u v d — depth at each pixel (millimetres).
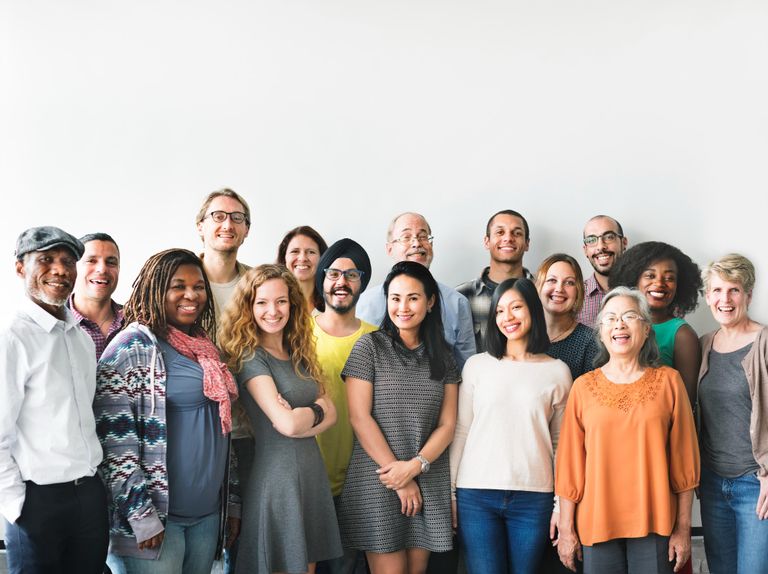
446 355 3234
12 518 2455
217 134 4531
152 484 2594
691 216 4586
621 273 3662
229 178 4527
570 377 3182
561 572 3205
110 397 2609
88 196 4500
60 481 2482
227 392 2744
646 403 2922
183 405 2684
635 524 2896
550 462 3123
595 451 2941
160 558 2613
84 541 2545
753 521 3047
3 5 4504
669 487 2906
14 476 2449
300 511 2857
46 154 4500
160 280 2736
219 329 3020
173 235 4504
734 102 4594
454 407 3215
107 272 3516
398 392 3115
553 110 4578
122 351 2639
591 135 4582
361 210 4547
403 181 4562
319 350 3395
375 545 3049
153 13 4535
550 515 3109
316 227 4547
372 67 4566
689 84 4594
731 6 4582
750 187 4586
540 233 4570
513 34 4594
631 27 4594
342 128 4555
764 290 4578
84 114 4512
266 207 4531
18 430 2482
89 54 4520
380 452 3055
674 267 3576
